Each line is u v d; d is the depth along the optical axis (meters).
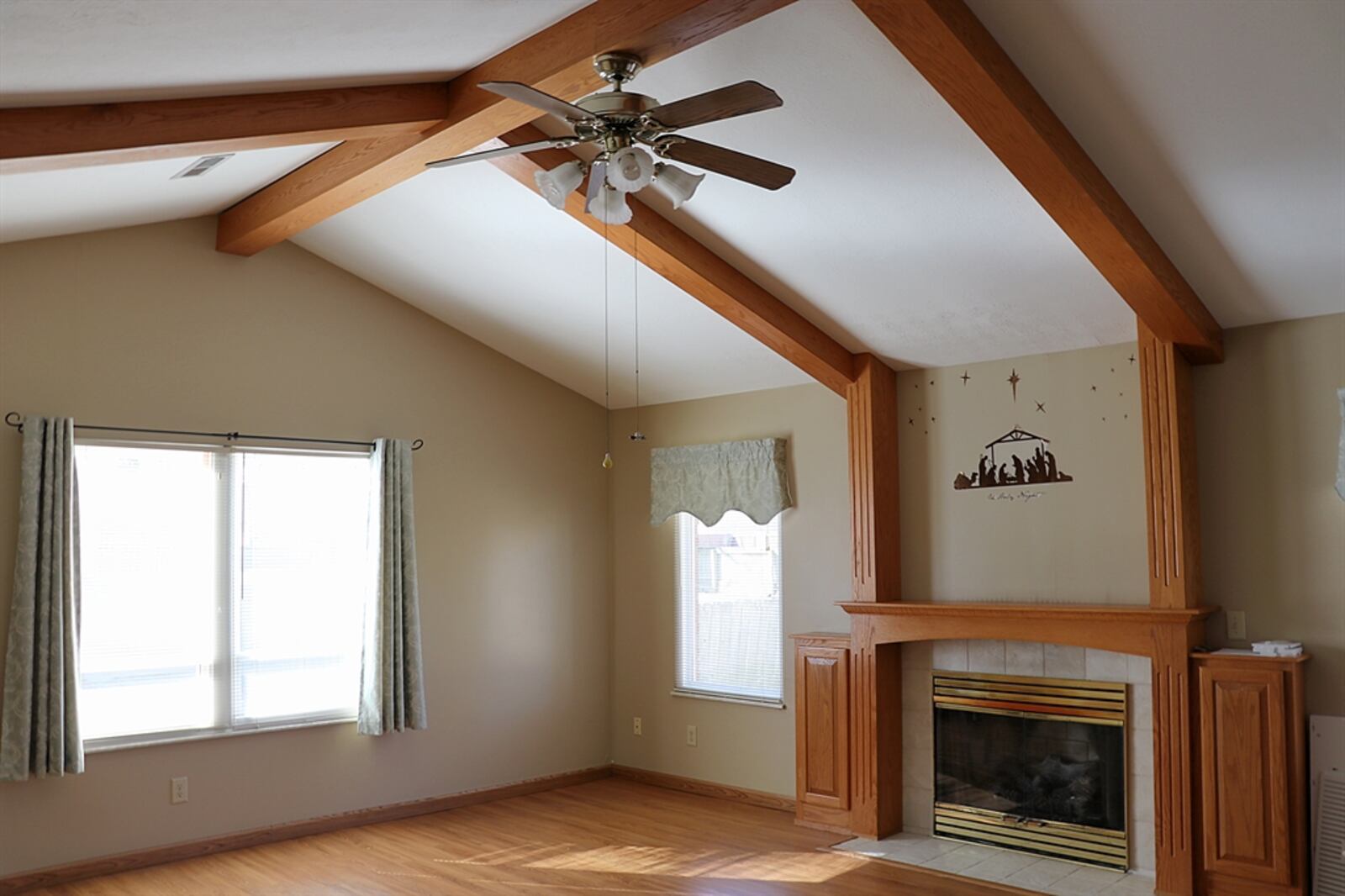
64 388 5.32
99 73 3.28
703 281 5.32
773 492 6.58
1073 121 3.77
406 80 4.09
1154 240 4.44
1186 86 3.53
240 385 5.94
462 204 5.41
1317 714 4.77
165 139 3.75
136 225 5.61
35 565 5.09
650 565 7.42
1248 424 5.05
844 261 5.13
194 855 5.55
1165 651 4.91
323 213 5.28
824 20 3.55
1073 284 4.92
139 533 5.56
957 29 3.20
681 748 7.14
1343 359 4.81
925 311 5.45
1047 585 5.56
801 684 6.21
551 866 5.39
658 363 6.80
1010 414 5.76
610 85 3.76
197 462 5.79
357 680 6.30
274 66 3.58
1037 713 5.54
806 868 5.32
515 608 7.10
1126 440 5.34
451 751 6.68
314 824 6.01
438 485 6.75
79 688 5.16
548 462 7.37
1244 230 4.32
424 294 6.54
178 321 5.73
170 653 5.62
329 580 6.26
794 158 4.37
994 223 4.55
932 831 5.92
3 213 4.62
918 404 6.14
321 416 6.25
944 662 5.93
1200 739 4.83
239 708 5.85
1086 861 5.34
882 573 6.00
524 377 7.28
